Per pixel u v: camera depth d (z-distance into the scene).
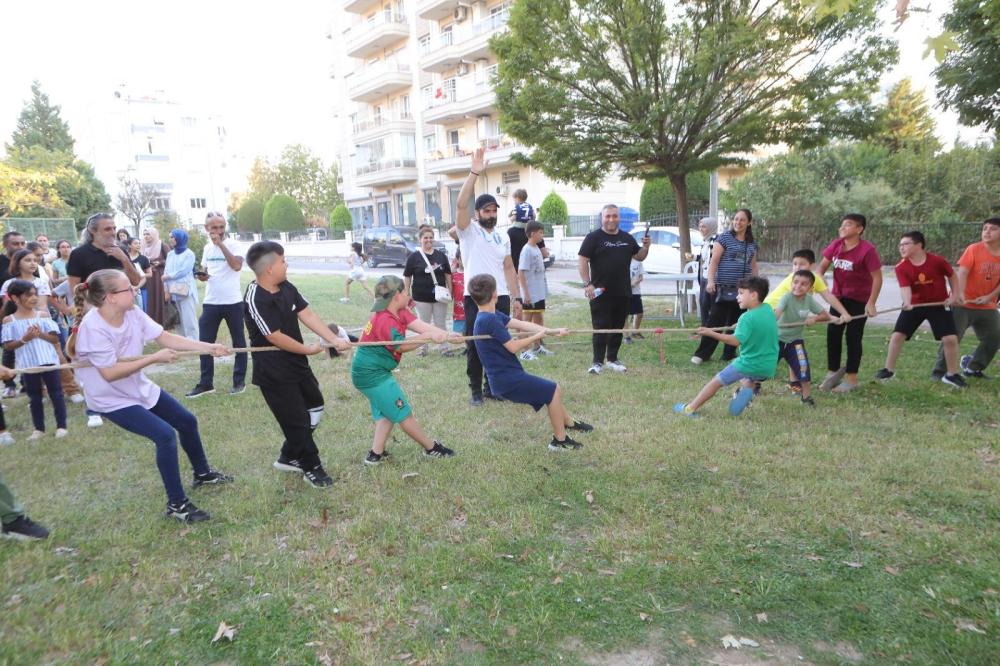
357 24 40.31
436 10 32.00
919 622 2.73
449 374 7.34
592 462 4.55
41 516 3.95
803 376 5.89
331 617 2.88
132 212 34.81
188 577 3.24
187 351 3.96
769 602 2.89
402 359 8.22
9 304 5.46
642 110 9.73
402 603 2.92
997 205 18.38
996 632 2.65
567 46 9.66
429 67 32.25
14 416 6.34
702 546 3.37
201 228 29.28
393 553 3.41
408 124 35.97
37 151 30.59
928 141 22.70
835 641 2.65
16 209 21.38
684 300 10.41
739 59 9.14
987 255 6.04
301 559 3.38
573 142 9.95
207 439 5.29
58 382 5.57
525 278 7.82
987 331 6.31
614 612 2.85
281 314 4.10
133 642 2.74
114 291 3.65
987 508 3.70
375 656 2.61
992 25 8.66
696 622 2.78
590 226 26.75
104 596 3.09
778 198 20.56
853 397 6.06
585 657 2.59
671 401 6.02
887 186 19.70
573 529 3.62
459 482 4.26
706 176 26.09
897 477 4.13
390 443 5.07
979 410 5.51
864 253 5.98
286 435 4.25
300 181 57.72
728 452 4.66
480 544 3.41
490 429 5.38
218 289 6.57
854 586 3.00
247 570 3.29
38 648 2.69
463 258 5.99
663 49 9.71
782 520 3.61
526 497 4.01
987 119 10.27
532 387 4.64
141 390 3.91
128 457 4.98
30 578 3.25
